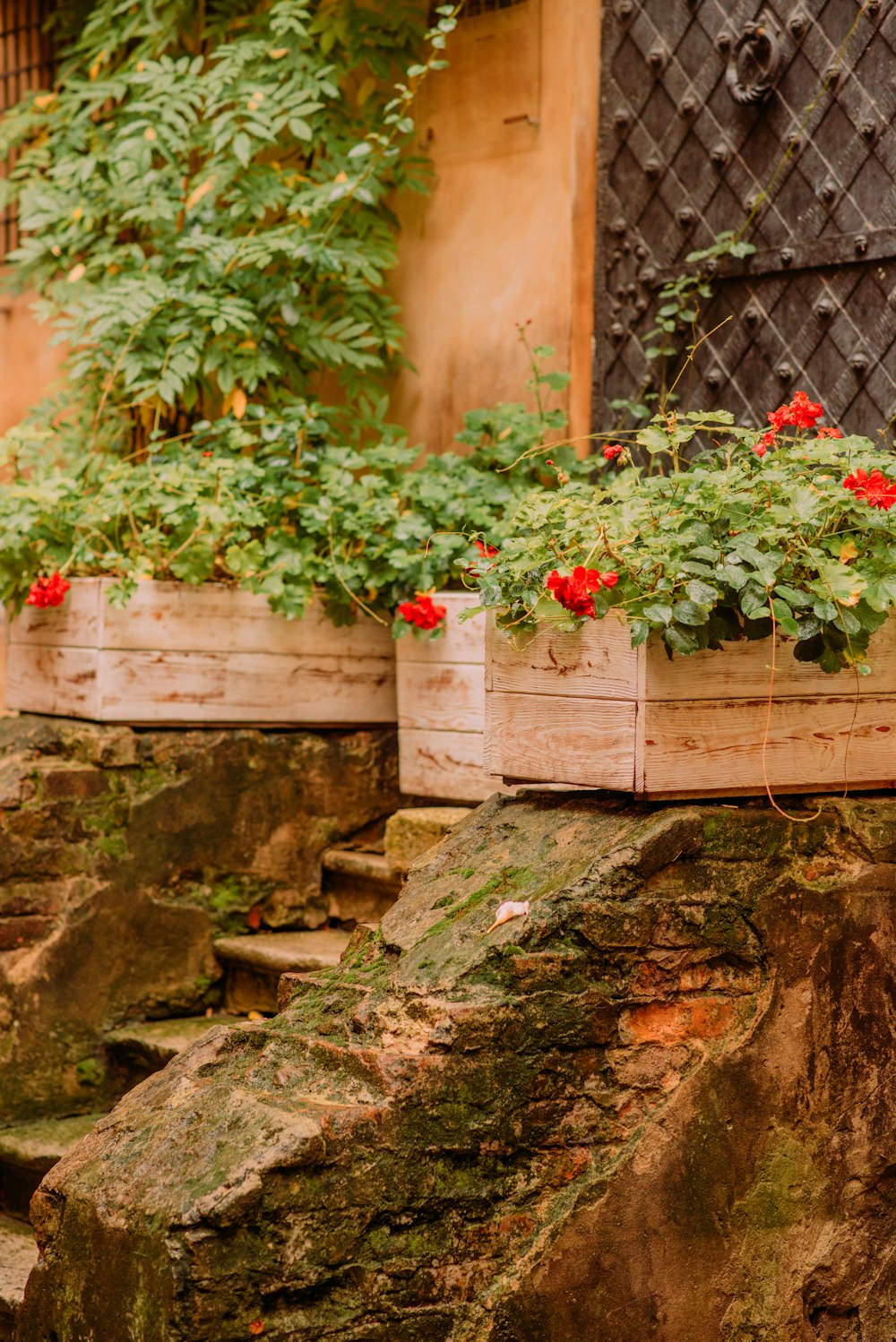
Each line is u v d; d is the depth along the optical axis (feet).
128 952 15.07
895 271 13.39
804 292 14.15
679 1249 9.70
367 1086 8.97
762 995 10.04
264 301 16.87
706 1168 9.80
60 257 18.93
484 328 17.26
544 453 15.69
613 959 9.55
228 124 17.89
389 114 17.85
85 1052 14.85
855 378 13.70
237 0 18.53
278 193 17.37
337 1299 8.57
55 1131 14.20
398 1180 8.75
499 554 10.61
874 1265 10.53
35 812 14.67
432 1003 9.17
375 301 17.90
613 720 9.92
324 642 15.84
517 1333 9.07
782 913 10.08
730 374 14.79
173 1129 9.11
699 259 14.88
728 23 14.66
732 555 9.58
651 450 10.63
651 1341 9.59
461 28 17.33
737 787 10.03
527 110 16.63
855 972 10.38
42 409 18.62
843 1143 10.37
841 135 13.76
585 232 16.11
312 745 15.93
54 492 15.29
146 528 15.26
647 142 15.51
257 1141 8.50
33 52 22.84
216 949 15.47
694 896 9.79
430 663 14.75
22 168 19.67
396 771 16.38
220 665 15.37
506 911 9.59
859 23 13.58
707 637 9.65
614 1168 9.46
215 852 15.49
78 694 15.23
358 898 15.87
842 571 9.56
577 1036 9.43
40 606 14.99
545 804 10.89
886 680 10.56
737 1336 9.93
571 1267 9.29
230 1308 8.17
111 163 17.98
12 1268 12.19
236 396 16.47
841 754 10.41
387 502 14.97
